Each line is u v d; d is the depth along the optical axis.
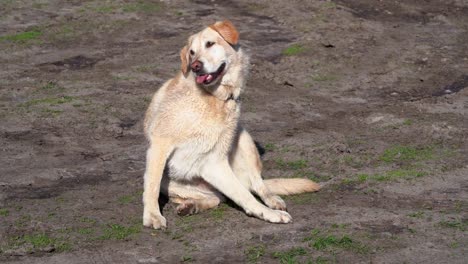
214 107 9.01
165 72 15.79
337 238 8.20
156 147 9.05
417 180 10.17
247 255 7.88
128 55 16.92
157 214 8.76
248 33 18.45
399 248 7.97
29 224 8.80
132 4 20.38
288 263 7.62
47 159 11.29
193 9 20.19
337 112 13.92
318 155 11.38
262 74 16.02
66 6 20.17
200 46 9.09
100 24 18.91
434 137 12.28
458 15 20.52
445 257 7.73
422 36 18.78
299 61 16.80
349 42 18.03
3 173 10.66
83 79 15.31
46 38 17.91
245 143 9.59
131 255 7.97
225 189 9.12
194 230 8.63
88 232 8.58
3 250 8.11
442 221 8.68
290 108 14.05
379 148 11.69
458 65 16.83
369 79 15.99
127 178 10.53
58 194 9.91
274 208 9.23
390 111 13.85
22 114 13.16
